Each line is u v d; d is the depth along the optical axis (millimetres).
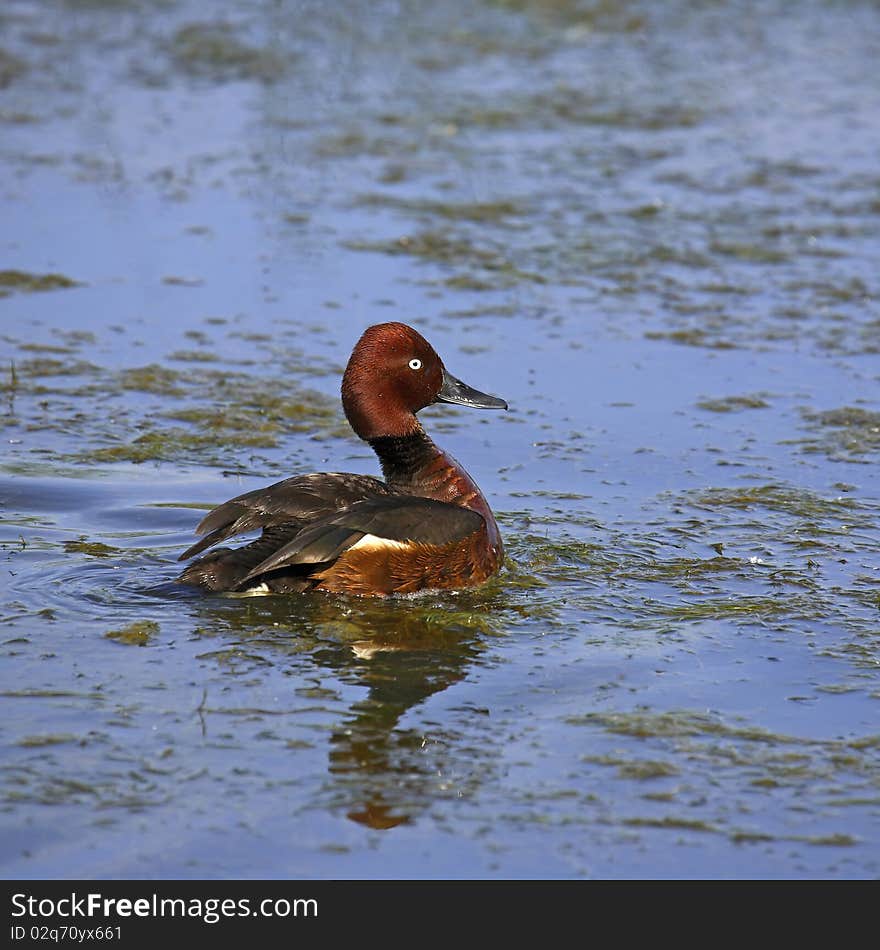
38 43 27562
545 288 17891
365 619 10195
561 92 25922
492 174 21891
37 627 9797
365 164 22156
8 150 21969
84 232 19094
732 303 17500
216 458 13430
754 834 7668
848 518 12305
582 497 12742
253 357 15883
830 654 9727
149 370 15406
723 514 12375
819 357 15992
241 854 7387
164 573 10805
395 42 28516
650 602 10609
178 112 24172
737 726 8758
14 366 15180
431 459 11383
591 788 8055
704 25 30312
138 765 8094
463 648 9758
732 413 14656
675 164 22531
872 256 19016
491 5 31141
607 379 15453
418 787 8008
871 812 7891
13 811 7625
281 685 9125
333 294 17547
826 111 25172
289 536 10469
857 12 31375
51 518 11922
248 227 19547
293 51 27750
